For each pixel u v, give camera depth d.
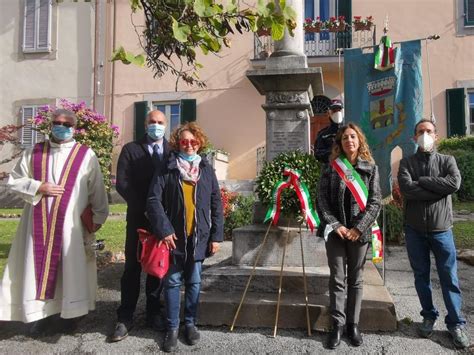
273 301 3.69
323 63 12.62
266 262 4.32
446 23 12.62
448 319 3.35
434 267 5.46
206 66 13.85
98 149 11.83
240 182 12.02
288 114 5.03
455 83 12.50
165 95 14.05
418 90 4.62
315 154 4.16
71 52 14.54
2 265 5.37
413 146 4.56
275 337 3.45
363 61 4.88
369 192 3.39
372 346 3.26
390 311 3.51
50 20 14.59
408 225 3.55
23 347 3.43
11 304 3.55
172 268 3.38
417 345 3.27
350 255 3.36
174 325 3.37
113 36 14.25
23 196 3.58
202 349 3.31
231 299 3.76
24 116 14.65
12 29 14.88
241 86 13.67
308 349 3.26
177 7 3.64
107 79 14.34
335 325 3.30
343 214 3.37
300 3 5.24
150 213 3.32
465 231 6.97
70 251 3.55
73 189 3.66
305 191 3.95
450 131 12.38
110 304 4.35
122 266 5.80
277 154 5.01
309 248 4.28
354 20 12.74
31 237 3.55
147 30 4.15
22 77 14.75
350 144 3.42
